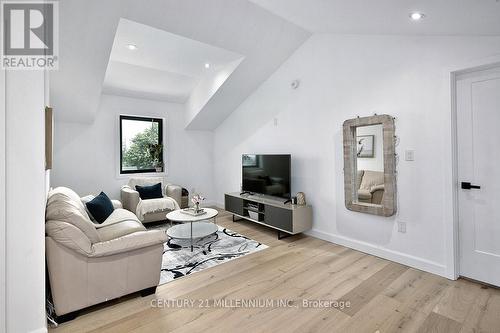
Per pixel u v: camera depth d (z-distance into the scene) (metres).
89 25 2.68
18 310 1.57
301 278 2.51
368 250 3.10
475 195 2.39
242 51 3.65
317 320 1.88
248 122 4.89
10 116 1.53
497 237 2.29
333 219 3.48
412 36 2.66
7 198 1.53
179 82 4.83
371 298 2.16
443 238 2.50
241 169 5.13
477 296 2.16
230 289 2.32
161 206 4.25
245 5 2.97
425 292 2.23
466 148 2.42
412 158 2.68
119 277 2.05
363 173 3.09
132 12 2.68
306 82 3.77
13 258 1.55
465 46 2.31
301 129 3.87
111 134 4.75
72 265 1.86
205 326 1.83
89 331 1.78
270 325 1.84
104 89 4.52
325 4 2.37
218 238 3.68
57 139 4.25
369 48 3.02
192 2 2.77
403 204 2.77
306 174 3.81
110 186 4.76
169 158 5.45
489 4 1.62
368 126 3.04
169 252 3.17
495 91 2.25
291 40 3.70
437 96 2.50
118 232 2.54
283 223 3.57
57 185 4.26
